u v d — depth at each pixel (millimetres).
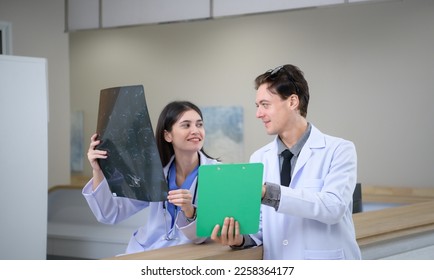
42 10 6406
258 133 7859
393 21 6672
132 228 5281
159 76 8742
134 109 1955
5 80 3637
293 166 2033
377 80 6809
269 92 1933
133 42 8984
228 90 8102
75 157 9453
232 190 1773
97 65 9336
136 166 2014
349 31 7020
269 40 7723
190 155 2324
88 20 6312
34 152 3787
